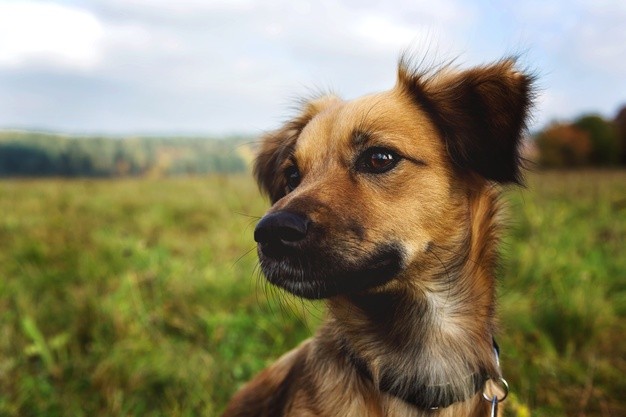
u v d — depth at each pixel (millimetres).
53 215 1537
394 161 436
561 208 1453
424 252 437
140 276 937
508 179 453
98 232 1247
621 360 708
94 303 808
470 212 454
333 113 468
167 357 695
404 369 440
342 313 448
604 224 1345
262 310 827
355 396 437
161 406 641
